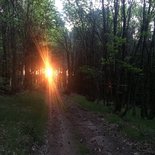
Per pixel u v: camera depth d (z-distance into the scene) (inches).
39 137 689.0
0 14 1574.8
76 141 700.7
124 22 1232.2
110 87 1400.1
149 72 1349.7
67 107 1434.5
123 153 603.8
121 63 1206.3
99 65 1931.6
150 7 1206.3
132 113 1360.7
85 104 1589.6
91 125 941.8
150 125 1066.1
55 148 630.5
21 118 872.9
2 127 717.9
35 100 1423.5
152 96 1328.7
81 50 2492.6
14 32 1615.4
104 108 1432.1
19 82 1932.8
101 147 646.5
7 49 1776.6
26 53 1825.8
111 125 939.3
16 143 579.8
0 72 1829.5
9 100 1266.0
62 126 901.2
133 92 1423.5
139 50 1487.5
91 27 2021.4
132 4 1304.1
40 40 2098.9
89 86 2020.2
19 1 1665.8
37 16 1831.9
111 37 1416.1
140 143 703.7
